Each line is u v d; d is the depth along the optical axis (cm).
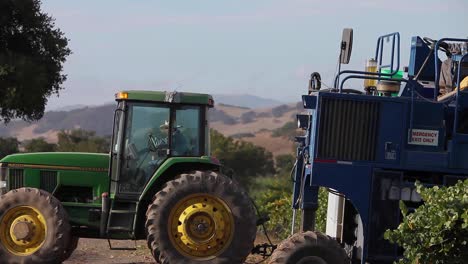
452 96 1073
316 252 1040
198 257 1159
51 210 1164
